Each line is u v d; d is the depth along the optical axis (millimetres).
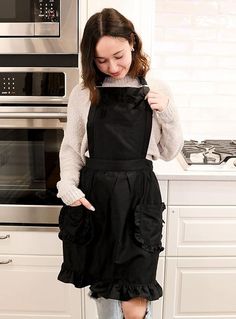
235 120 2201
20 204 1711
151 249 1334
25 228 1737
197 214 1698
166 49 2127
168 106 1273
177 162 1803
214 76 2162
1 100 1590
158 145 1412
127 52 1241
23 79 1575
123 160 1318
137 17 1631
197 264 1762
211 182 1655
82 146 1385
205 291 1802
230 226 1717
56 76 1569
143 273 1340
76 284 1431
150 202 1349
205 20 2092
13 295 1830
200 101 2191
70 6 1498
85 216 1369
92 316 1840
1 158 1667
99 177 1322
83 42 1253
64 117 1598
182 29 2102
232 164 1745
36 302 1838
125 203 1311
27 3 1494
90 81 1295
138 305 1381
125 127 1301
